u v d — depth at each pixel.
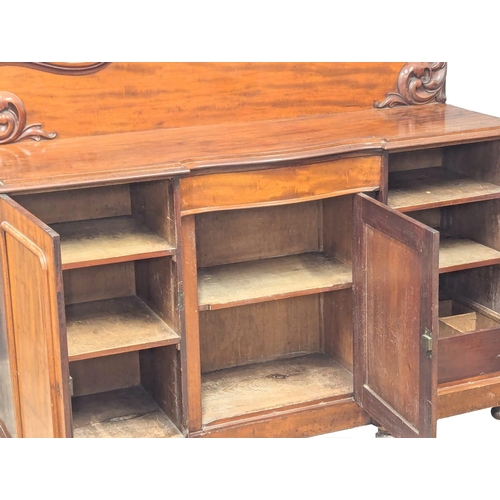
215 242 4.95
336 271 4.89
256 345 5.12
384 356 4.64
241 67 4.91
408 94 5.14
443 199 4.80
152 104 4.82
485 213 5.00
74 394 4.93
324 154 4.60
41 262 4.07
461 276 5.20
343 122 4.93
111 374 4.97
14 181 4.30
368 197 4.64
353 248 4.75
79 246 4.53
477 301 5.14
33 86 4.65
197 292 4.60
